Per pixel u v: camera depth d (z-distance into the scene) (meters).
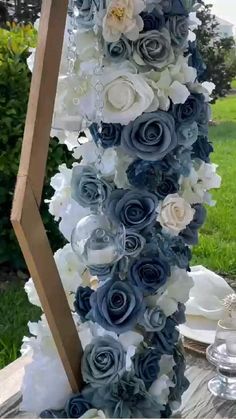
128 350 1.16
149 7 1.18
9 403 1.37
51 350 1.25
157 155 1.18
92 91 1.17
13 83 3.17
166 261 1.21
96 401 1.19
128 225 1.19
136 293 1.18
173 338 1.25
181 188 1.26
